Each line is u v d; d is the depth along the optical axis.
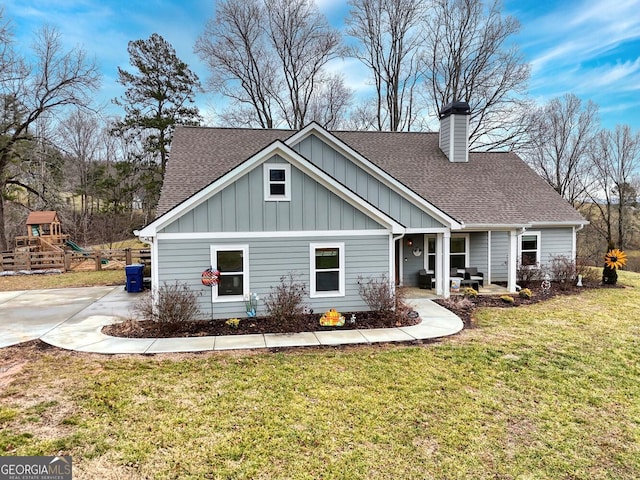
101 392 5.24
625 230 29.42
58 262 18.00
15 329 8.31
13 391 5.25
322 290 9.46
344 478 3.62
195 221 8.66
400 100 26.34
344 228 9.41
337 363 6.44
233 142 13.98
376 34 25.41
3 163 21.00
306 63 26.56
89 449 3.94
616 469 3.90
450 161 15.29
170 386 5.47
